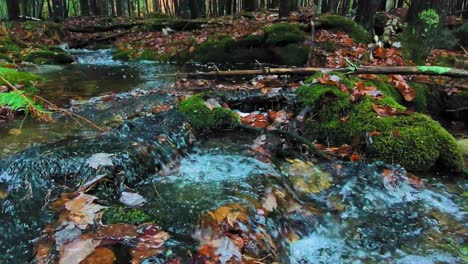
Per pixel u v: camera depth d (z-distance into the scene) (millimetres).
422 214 2812
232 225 2189
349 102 3918
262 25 9906
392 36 7102
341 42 7207
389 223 2707
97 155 2701
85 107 4289
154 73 6793
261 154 3381
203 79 5863
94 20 16938
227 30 10148
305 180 3135
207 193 2615
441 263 2332
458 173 3332
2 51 7766
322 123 3881
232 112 3980
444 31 8234
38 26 12117
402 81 4938
